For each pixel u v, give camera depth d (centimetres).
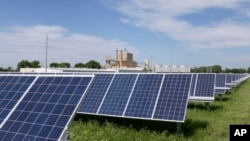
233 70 16300
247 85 6025
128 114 1523
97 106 1655
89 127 1513
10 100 898
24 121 766
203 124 1712
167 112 1445
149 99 1552
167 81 1609
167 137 1391
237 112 2231
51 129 699
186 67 10231
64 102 770
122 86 1723
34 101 834
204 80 2467
